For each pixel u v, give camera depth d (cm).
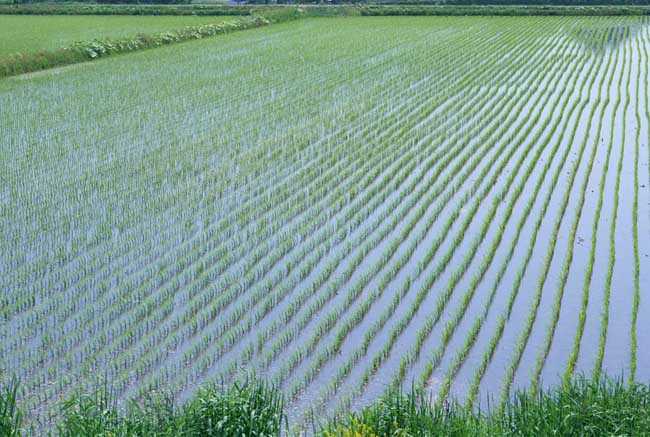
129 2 9300
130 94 3847
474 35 6162
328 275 1920
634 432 1189
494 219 2288
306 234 2162
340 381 1489
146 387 1453
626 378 1502
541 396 1302
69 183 2538
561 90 3984
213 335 1652
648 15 7656
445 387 1457
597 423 1217
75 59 4828
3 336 1644
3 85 4069
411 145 2972
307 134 3112
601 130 3247
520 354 1585
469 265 1998
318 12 7875
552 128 3234
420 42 5734
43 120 3334
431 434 1184
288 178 2597
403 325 1691
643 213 2336
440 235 2138
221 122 3306
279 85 4081
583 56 5094
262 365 1536
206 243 2095
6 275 1917
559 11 7731
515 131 3170
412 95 3831
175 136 3088
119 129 3191
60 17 7888
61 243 2091
